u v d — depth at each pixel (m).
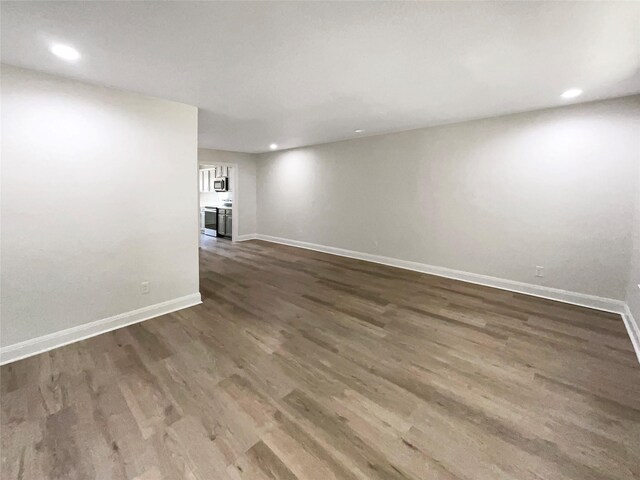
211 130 4.63
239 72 2.35
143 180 2.95
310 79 2.52
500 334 2.74
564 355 2.39
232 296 3.74
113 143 2.73
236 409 1.79
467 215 4.24
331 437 1.59
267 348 2.50
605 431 1.63
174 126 3.13
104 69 2.27
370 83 2.62
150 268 3.07
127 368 2.20
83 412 1.75
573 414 1.76
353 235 5.78
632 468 1.41
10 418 1.70
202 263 5.38
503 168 3.85
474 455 1.48
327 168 6.06
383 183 5.20
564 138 3.38
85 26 1.68
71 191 2.52
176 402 1.84
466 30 1.76
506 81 2.57
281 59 2.13
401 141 4.86
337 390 1.97
